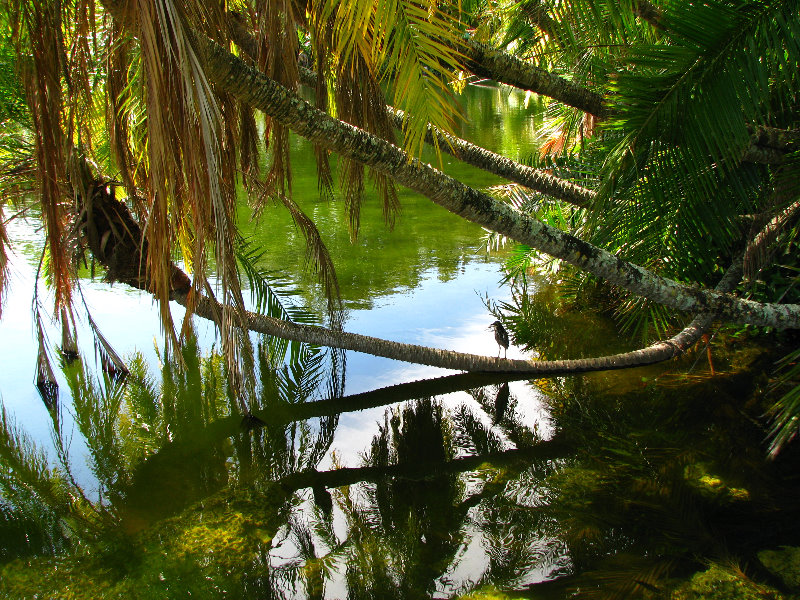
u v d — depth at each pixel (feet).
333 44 11.06
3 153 15.65
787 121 13.10
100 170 14.71
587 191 15.61
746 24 10.00
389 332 21.20
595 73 13.70
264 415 17.29
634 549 11.55
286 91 9.06
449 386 18.84
